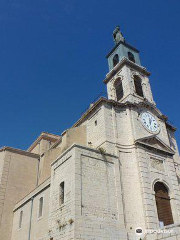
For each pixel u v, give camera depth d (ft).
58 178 75.20
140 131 87.30
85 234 61.05
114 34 130.52
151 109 97.30
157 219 71.05
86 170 70.23
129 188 75.31
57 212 69.46
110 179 73.36
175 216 76.84
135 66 110.63
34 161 117.39
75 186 65.82
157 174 81.10
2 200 103.09
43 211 79.66
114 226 66.18
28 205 92.43
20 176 111.04
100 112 88.33
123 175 76.95
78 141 89.56
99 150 75.56
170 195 80.53
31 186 111.34
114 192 71.92
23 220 92.27
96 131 87.66
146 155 82.28
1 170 108.99
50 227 69.97
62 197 71.26
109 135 82.64
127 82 103.09
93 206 66.08
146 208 71.05
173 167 87.25
